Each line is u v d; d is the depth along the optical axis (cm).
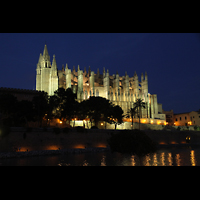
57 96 7738
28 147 5362
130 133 2527
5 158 4588
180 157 4706
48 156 4953
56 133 5878
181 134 9112
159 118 13012
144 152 2428
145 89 12862
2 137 5041
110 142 2686
